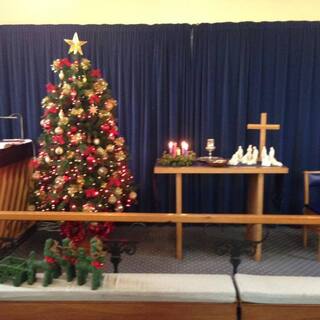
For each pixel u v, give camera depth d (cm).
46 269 166
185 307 160
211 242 333
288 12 360
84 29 362
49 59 366
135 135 371
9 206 302
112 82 369
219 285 164
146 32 360
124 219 177
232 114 367
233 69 360
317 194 313
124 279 170
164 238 345
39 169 296
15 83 372
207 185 376
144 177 376
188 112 368
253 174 301
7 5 372
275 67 356
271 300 157
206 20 367
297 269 278
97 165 290
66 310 162
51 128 291
